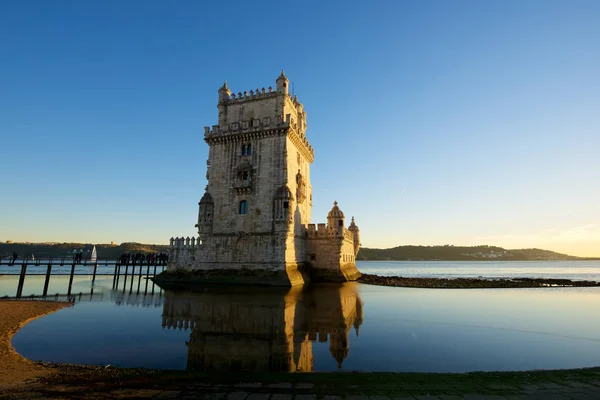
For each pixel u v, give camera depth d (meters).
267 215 47.69
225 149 52.06
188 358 15.33
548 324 24.06
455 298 39.28
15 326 21.44
